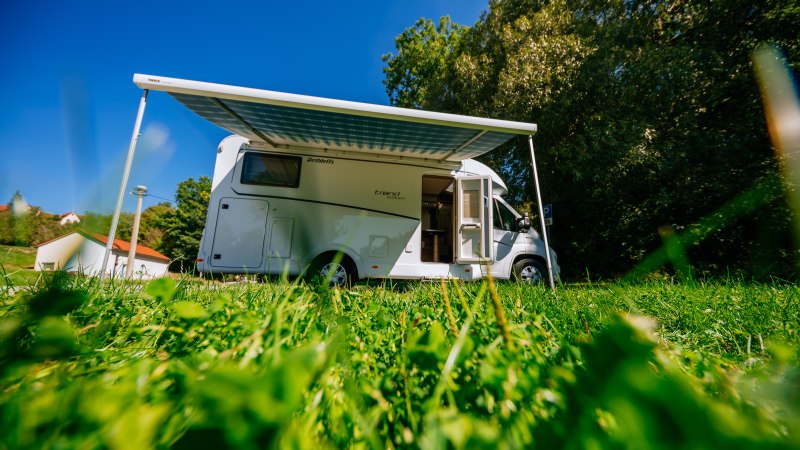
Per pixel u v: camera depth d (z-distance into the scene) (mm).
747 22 7902
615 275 8938
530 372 528
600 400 252
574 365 664
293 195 5398
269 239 5215
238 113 4582
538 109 8922
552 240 10320
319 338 830
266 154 5469
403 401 573
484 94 10719
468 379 604
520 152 10266
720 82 7633
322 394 542
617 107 8227
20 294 882
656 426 200
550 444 312
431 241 7492
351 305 1560
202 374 499
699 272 6344
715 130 7656
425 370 573
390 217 5625
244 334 831
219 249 5098
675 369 571
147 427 324
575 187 9219
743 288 2877
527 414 470
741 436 198
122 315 1260
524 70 9062
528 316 1251
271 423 247
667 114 8102
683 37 8891
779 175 5227
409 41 17891
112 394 377
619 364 225
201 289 2264
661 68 7816
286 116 4633
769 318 1803
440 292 2152
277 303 1165
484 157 11461
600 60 8516
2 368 418
